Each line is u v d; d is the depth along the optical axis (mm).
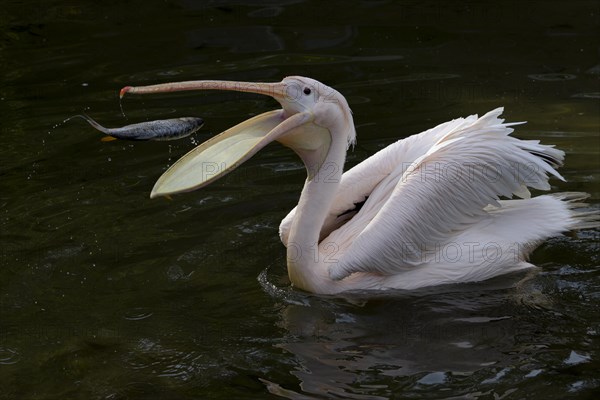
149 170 12859
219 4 19703
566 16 18672
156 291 9836
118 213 11625
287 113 9758
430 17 18859
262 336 9000
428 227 9852
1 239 10898
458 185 9859
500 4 19469
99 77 16266
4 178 12617
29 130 14211
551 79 15781
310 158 9898
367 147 13367
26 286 9883
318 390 7996
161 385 8133
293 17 18984
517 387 7945
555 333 8922
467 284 10031
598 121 14078
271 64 16562
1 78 16328
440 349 8695
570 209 10617
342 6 19516
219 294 9836
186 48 17453
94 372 8344
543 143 13344
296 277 9969
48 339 8898
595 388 7875
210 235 11102
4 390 8086
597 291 9703
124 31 18453
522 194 10219
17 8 19594
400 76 16031
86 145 13703
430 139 10836
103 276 10109
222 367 8414
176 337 8953
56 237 10969
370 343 8867
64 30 18562
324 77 15961
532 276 10070
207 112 14836
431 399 7809
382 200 10539
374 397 7875
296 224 9930
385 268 9867
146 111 14859
